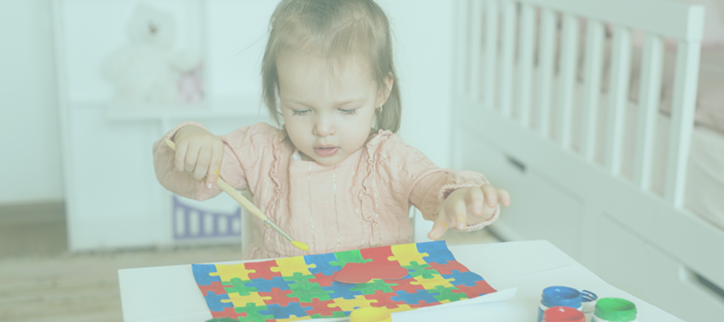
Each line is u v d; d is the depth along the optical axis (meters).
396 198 0.90
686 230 1.32
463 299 0.67
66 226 2.38
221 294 0.69
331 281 0.72
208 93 2.14
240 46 2.30
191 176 0.89
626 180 1.51
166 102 2.17
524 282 0.73
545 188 1.86
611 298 0.63
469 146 2.28
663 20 1.32
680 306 1.35
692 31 1.27
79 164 2.32
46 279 1.96
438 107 2.13
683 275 1.35
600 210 1.61
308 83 0.80
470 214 0.74
